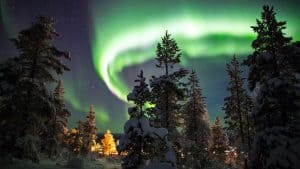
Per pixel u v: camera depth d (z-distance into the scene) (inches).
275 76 726.5
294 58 707.4
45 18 959.0
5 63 881.5
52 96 917.8
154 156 832.9
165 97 1083.9
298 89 670.5
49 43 954.7
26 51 927.7
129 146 836.0
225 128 1457.9
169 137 1059.3
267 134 681.6
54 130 1368.1
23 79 882.1
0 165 800.3
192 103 1537.9
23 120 861.2
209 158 1438.2
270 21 756.0
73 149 2277.3
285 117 700.7
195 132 1472.7
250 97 1417.3
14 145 830.5
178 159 1115.9
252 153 697.0
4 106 859.4
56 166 1034.7
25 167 858.1
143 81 872.3
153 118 1051.9
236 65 1478.8
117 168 1574.8
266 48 758.5
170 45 1157.1
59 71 951.0
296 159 616.4
